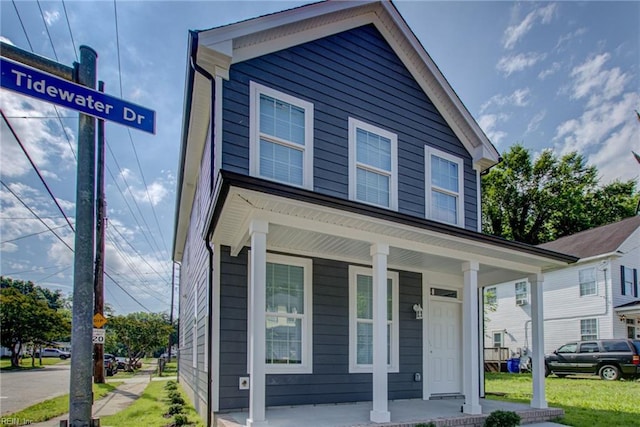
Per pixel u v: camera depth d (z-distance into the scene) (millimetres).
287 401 6406
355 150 7367
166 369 28344
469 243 6340
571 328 18781
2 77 2859
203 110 7254
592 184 28156
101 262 13586
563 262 7488
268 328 6488
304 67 7070
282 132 6609
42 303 28734
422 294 8289
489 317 22906
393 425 5203
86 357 3057
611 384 12727
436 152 8594
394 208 7664
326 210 5039
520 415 6465
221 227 5637
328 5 7199
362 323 7414
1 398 11125
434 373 8273
